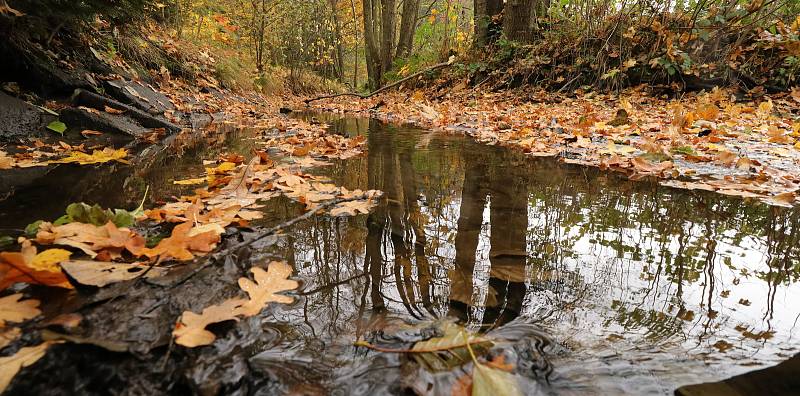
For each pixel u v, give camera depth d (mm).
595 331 845
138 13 5039
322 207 1606
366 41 15609
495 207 1780
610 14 8305
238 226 1463
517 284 1056
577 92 7828
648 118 5258
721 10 6805
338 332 836
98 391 654
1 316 821
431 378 697
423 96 10219
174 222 1470
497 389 650
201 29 10492
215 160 2809
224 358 744
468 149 3467
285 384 684
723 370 731
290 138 3916
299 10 14391
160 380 680
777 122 4852
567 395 656
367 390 671
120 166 2559
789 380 708
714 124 4688
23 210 1614
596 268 1160
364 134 4559
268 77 12164
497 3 10742
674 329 856
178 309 883
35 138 3189
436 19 15891
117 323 815
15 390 640
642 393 668
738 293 1017
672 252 1280
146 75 5898
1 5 3172
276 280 1046
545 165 2785
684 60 6672
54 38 4238
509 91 8742
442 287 1041
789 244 1357
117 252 1163
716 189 2145
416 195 1979
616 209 1763
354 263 1182
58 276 935
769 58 6527
